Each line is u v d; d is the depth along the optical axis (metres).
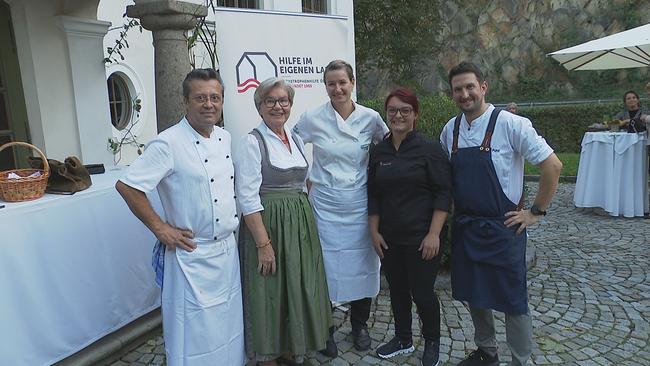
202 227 2.17
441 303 3.64
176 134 2.10
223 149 2.26
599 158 6.28
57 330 2.61
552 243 5.17
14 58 4.35
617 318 3.37
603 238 5.32
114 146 4.93
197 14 3.23
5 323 2.36
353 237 2.87
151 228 2.09
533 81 26.75
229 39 3.02
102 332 2.89
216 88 2.11
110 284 2.92
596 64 7.12
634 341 3.06
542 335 3.14
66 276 2.64
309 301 2.51
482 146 2.39
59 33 4.39
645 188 6.17
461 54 28.20
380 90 21.86
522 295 2.43
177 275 2.15
